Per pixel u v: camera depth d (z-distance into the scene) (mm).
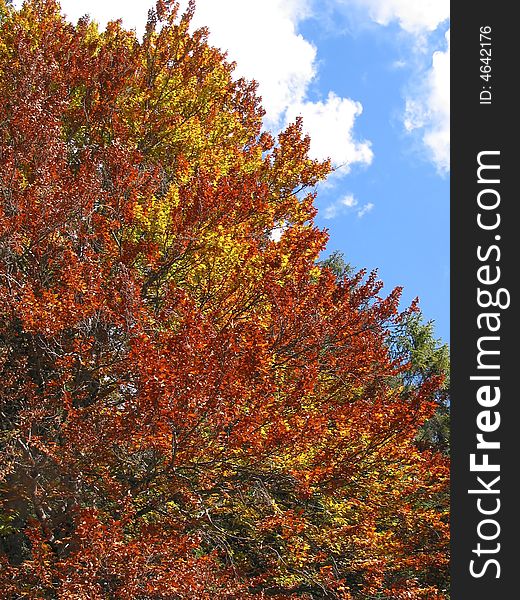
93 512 7219
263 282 8836
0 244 8078
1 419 8648
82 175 9016
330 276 9820
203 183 9016
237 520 9281
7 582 7098
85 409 7777
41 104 9812
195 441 7316
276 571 8531
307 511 9797
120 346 8164
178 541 7188
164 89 12750
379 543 9555
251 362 7113
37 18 13180
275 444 7633
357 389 10734
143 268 9539
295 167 12977
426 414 9070
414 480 9883
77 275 8008
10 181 8484
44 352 8688
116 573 6438
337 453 8961
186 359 6754
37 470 7883
